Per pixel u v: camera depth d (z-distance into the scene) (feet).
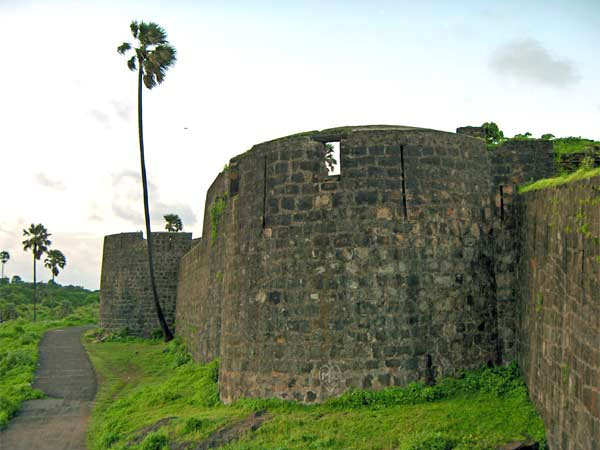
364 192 48.55
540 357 40.63
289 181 50.49
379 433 39.73
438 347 47.39
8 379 88.12
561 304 35.91
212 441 43.21
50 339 133.08
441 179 49.44
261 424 44.19
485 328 49.21
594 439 29.14
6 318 245.04
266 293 50.34
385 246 47.88
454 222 49.42
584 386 30.83
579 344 31.94
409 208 48.47
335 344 47.29
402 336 46.93
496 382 46.65
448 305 48.19
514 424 39.32
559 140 58.95
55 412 66.74
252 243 52.24
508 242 50.72
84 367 96.02
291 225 49.93
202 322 86.84
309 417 44.29
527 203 46.50
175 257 141.59
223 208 77.25
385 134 49.21
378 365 46.62
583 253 31.83
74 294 364.17
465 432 38.50
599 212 29.45
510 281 50.21
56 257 315.78
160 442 45.24
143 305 140.15
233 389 52.29
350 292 47.62
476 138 52.21
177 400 60.34
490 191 51.83
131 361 102.01
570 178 36.19
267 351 49.52
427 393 45.42
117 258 145.07
